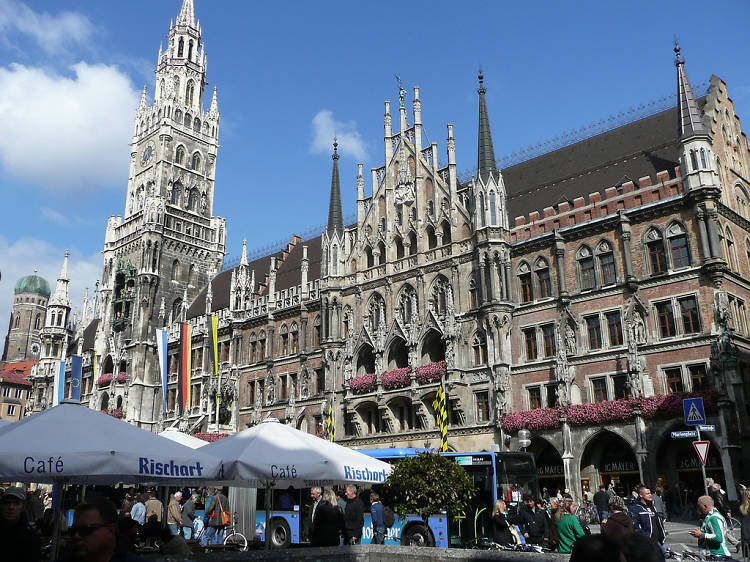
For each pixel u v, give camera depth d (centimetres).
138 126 9375
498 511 2208
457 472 2392
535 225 4919
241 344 7044
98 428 1488
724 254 4134
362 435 5406
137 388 7806
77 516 691
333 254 6019
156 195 8606
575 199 4762
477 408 4822
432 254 5388
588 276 4553
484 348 4894
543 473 4550
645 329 4188
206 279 8856
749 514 1656
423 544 2802
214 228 9150
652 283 4225
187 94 9519
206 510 2727
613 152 5091
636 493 2850
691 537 2948
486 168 5106
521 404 4631
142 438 1534
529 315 4756
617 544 702
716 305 3916
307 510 3350
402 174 5781
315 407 5975
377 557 1655
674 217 4209
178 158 9050
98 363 8606
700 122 4219
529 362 4647
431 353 5262
